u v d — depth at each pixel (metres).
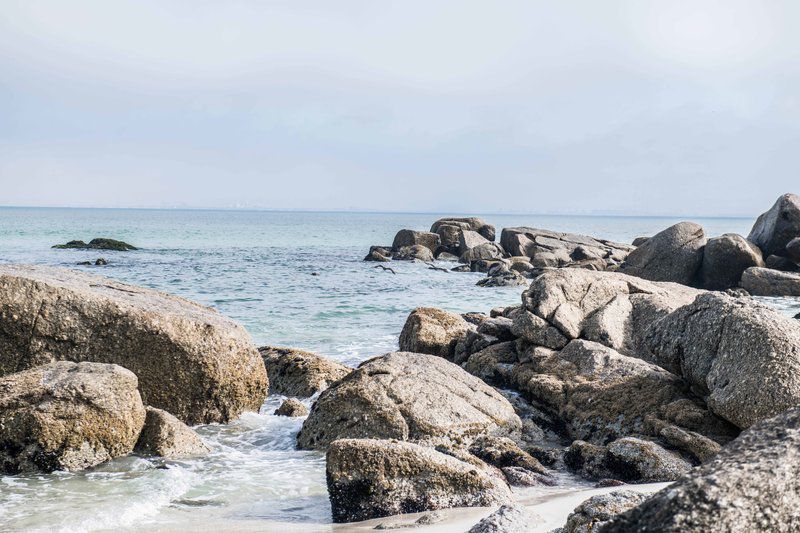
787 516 3.87
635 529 3.89
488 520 6.92
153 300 14.70
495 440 11.49
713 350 11.74
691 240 40.59
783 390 10.53
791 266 38.62
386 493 8.73
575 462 10.88
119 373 11.36
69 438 10.62
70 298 13.27
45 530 8.19
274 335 24.11
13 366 13.03
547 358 14.97
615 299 16.56
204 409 13.82
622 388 12.87
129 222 172.00
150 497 9.47
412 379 12.66
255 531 8.05
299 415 14.23
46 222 154.75
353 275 45.84
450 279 44.34
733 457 4.20
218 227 145.50
